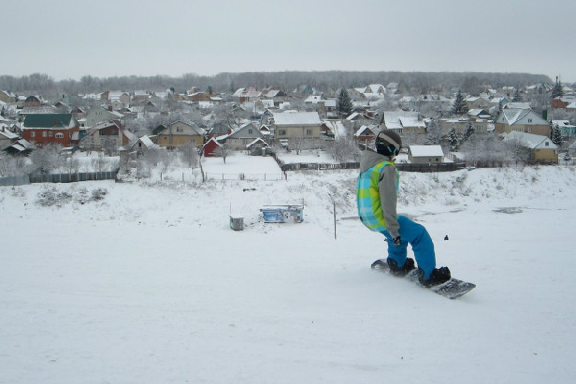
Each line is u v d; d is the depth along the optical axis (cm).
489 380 346
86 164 3747
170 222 2431
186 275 686
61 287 613
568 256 826
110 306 517
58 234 1173
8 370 353
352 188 3155
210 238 1170
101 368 358
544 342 415
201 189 2961
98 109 6456
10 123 6638
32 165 3478
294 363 370
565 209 2916
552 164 4028
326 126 6172
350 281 600
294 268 721
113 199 2759
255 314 484
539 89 12862
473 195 3294
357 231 2158
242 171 3666
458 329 438
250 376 347
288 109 8812
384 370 360
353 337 421
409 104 9612
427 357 382
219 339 417
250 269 726
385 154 577
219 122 6694
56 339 417
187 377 344
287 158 4553
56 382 334
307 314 482
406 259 589
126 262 805
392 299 522
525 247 995
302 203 2752
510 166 3788
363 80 18038
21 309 507
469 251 913
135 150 4325
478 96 10850
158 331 436
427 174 3559
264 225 2344
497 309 497
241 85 16162
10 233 1170
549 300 531
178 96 11544
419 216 2739
